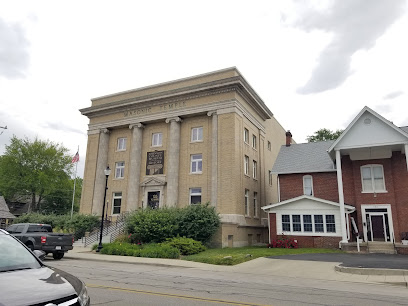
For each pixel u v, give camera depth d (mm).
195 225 24062
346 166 26797
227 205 27562
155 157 32688
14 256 4945
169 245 20891
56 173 58156
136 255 19328
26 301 3506
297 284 10711
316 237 24891
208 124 30844
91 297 7855
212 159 29219
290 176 29500
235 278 11891
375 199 25078
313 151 31094
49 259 17766
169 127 32656
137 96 35188
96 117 36906
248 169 31641
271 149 39719
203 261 17031
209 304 7402
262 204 34062
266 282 11039
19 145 56188
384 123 23266
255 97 32688
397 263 14828
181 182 30797
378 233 24984
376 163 25625
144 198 31969
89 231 29781
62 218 32750
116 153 35312
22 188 55656
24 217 36062
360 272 12922
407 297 8727
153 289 9125
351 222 25000
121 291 8703
